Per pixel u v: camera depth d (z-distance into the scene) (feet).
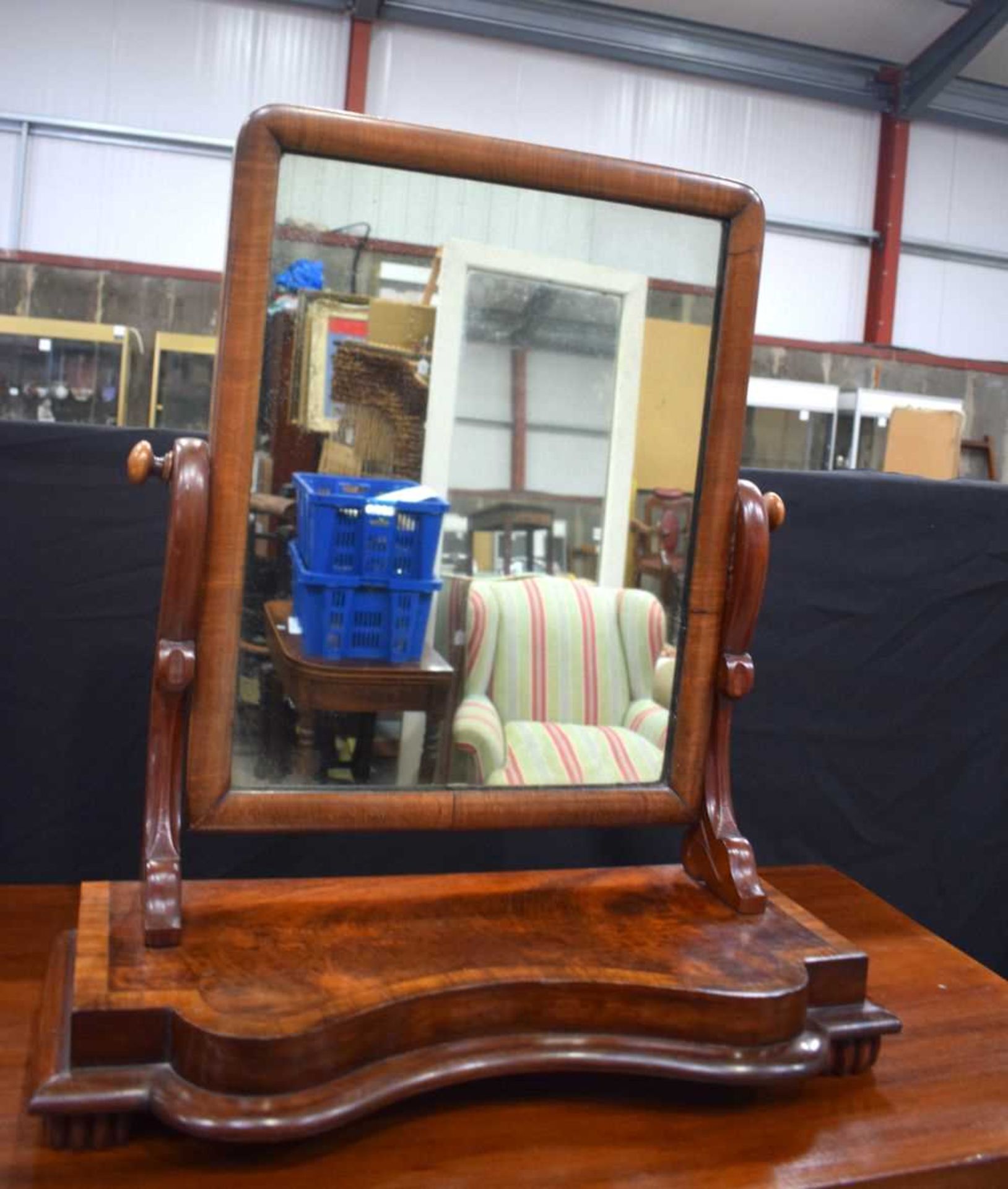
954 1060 3.07
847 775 4.34
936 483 4.26
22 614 3.59
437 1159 2.53
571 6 16.87
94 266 14.58
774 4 16.99
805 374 17.53
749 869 3.23
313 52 16.24
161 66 15.83
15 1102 2.57
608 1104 2.79
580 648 3.21
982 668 4.42
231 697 2.93
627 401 3.12
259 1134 2.33
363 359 2.89
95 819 3.73
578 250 3.02
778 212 18.69
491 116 16.98
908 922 3.90
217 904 3.02
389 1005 2.56
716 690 3.31
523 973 2.74
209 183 16.08
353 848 3.92
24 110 15.46
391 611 3.05
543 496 3.12
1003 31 17.69
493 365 3.01
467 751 3.16
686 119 17.94
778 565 4.14
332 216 2.80
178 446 2.82
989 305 20.08
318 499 2.92
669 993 2.75
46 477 3.55
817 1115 2.80
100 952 2.71
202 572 2.78
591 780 3.28
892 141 18.80
